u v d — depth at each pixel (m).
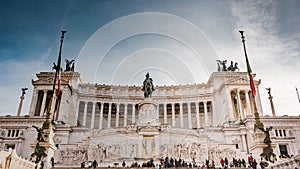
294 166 23.06
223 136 52.28
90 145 42.19
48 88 69.81
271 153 27.77
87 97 77.50
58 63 33.38
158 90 82.06
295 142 48.34
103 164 38.75
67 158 40.56
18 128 52.22
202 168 31.36
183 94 80.31
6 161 20.33
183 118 81.25
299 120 51.56
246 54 36.06
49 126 29.33
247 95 68.69
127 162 38.78
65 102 68.44
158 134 42.56
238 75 75.38
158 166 31.97
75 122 71.81
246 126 51.88
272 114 59.66
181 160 38.06
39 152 26.61
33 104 67.81
